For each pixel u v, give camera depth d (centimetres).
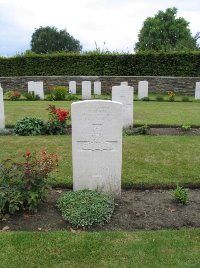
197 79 2355
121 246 418
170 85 2400
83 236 437
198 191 606
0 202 476
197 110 1545
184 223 486
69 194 530
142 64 2592
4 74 2747
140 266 382
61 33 7225
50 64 2700
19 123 993
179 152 786
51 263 386
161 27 6219
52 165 524
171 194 586
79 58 2664
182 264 385
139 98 2030
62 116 976
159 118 1288
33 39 7269
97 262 389
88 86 2105
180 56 2534
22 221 477
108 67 2638
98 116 524
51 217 489
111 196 539
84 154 539
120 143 533
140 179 632
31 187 492
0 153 773
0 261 388
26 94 1984
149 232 452
